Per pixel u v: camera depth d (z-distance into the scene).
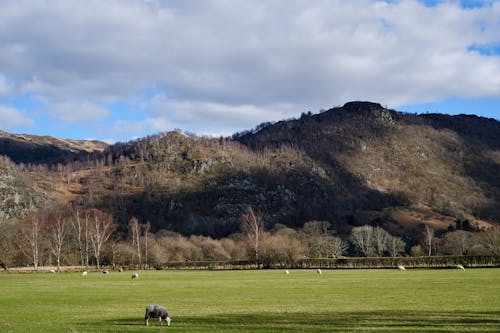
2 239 144.88
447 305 42.31
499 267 103.38
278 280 79.44
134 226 168.50
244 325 33.28
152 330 31.31
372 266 120.06
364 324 33.06
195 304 46.97
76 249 162.50
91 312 42.00
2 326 33.94
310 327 32.03
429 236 183.88
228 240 184.50
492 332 29.36
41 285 75.69
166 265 140.50
